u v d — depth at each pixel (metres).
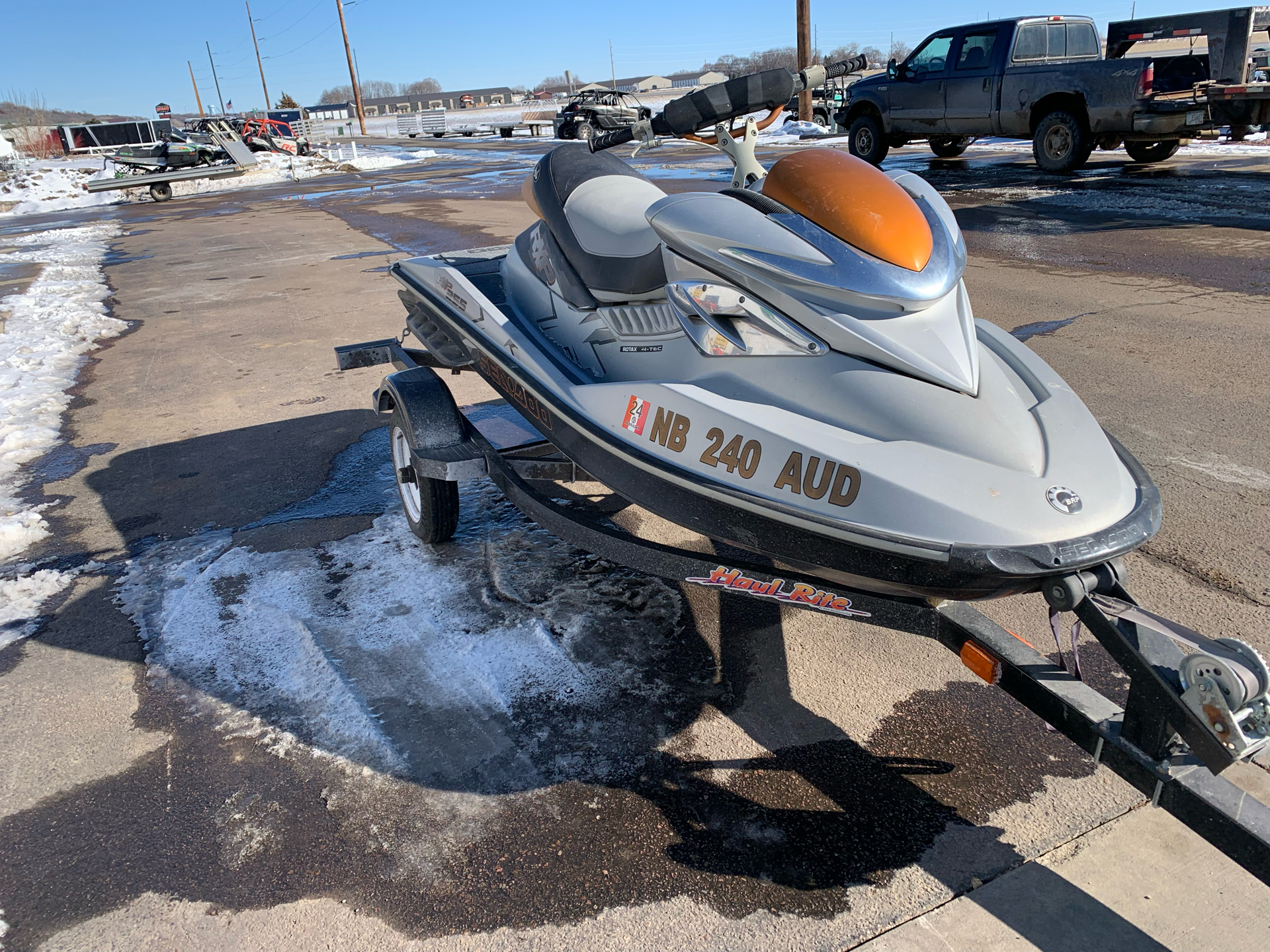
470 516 4.03
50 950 2.00
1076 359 5.48
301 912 2.06
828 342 2.29
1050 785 2.32
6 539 3.99
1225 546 3.36
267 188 26.31
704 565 2.50
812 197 2.39
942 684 2.74
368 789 2.43
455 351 3.81
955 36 14.55
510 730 2.63
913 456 2.09
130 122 56.00
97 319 8.71
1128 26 12.88
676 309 2.53
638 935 1.95
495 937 1.97
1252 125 11.64
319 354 6.92
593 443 2.79
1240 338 5.68
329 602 3.36
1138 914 1.93
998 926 1.92
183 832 2.32
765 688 2.76
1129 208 10.54
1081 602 1.90
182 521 4.14
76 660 3.08
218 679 2.94
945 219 2.55
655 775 2.42
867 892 2.03
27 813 2.41
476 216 14.41
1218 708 1.63
